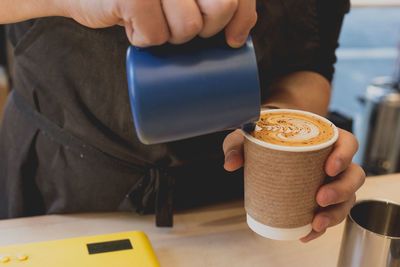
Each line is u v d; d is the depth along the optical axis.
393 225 0.69
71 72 0.78
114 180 0.84
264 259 0.74
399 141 2.32
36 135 0.86
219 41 0.49
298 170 0.53
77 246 0.71
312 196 0.57
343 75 3.91
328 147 0.54
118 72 0.77
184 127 0.49
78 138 0.83
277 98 0.87
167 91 0.46
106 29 0.74
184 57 0.47
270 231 0.59
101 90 0.79
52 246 0.70
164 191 0.81
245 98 0.50
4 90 1.98
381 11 4.50
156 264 0.68
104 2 0.49
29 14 0.65
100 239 0.73
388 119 2.31
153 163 0.82
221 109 0.49
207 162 0.86
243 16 0.48
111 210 0.87
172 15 0.45
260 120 0.60
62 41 0.77
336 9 0.98
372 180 1.00
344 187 0.60
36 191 0.91
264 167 0.54
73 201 0.86
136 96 0.46
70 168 0.85
